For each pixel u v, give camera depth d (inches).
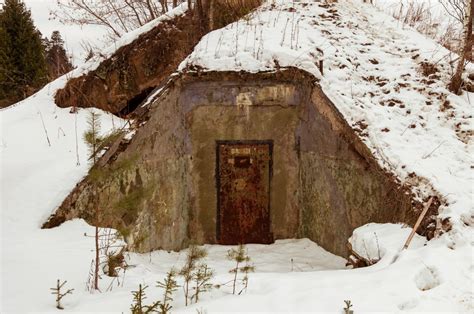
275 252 279.0
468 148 223.3
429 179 198.2
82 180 216.1
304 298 144.8
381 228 203.2
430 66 284.4
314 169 281.3
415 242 181.5
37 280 156.3
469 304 137.8
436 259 160.6
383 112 248.1
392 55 310.5
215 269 232.7
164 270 217.3
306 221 296.5
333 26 340.8
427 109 251.6
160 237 258.7
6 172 233.8
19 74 589.6
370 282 154.4
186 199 293.7
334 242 260.8
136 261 208.5
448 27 402.9
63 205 211.0
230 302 142.8
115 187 221.1
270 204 301.1
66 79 327.6
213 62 277.9
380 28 354.9
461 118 242.2
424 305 137.8
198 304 141.8
